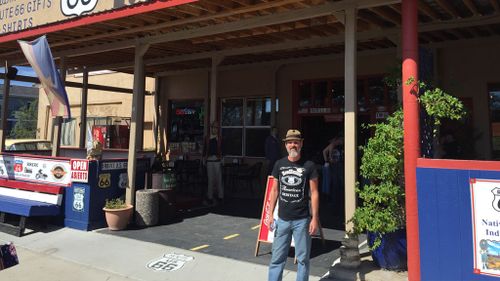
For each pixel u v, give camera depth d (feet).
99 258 19.29
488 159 27.68
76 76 57.88
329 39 26.35
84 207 24.09
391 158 15.47
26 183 26.96
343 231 23.35
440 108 14.39
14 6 28.30
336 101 34.91
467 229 12.84
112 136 45.34
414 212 14.16
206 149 33.40
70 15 24.35
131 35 25.70
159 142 46.52
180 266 17.94
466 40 27.43
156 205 25.12
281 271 14.32
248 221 25.94
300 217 14.11
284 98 37.52
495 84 27.78
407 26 14.75
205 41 27.73
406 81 14.65
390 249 15.93
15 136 132.77
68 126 59.21
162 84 46.65
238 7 19.48
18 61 34.76
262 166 38.68
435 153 20.02
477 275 12.60
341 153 29.58
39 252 20.61
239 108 41.06
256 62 38.06
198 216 27.35
